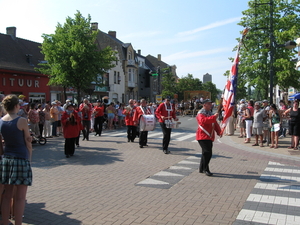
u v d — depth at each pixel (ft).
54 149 36.94
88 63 72.02
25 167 13.03
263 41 69.00
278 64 65.98
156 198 18.03
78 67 71.00
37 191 19.52
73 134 31.07
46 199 17.89
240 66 74.13
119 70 142.41
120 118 68.18
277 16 69.15
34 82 90.43
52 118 50.39
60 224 14.24
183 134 54.08
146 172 24.63
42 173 24.41
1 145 13.64
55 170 25.44
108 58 77.10
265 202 17.26
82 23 73.82
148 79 176.45
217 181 21.90
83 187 20.43
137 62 162.71
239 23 72.43
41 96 93.09
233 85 21.45
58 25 75.10
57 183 21.43
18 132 13.03
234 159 30.27
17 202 12.95
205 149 23.47
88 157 31.24
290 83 69.62
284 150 35.27
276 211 15.83
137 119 38.68
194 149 36.45
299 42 93.91
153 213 15.58
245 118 41.98
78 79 74.28
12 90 82.64
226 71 79.15
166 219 14.78
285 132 47.21
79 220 14.71
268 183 21.34
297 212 15.71
